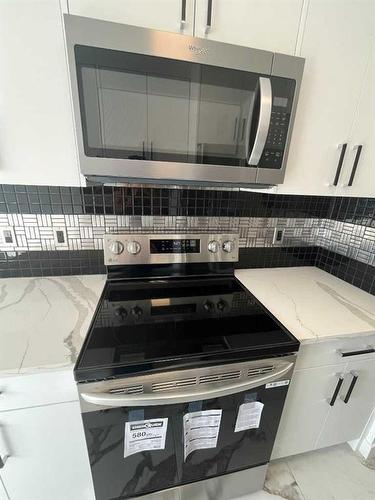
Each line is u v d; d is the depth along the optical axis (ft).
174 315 3.33
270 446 3.49
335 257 4.86
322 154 3.33
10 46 2.26
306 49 2.82
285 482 4.08
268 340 2.91
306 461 4.41
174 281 4.25
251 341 2.88
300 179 3.38
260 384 2.83
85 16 2.29
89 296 3.59
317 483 4.09
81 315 3.14
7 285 3.81
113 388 2.46
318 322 3.33
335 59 2.93
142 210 4.07
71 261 4.09
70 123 2.61
